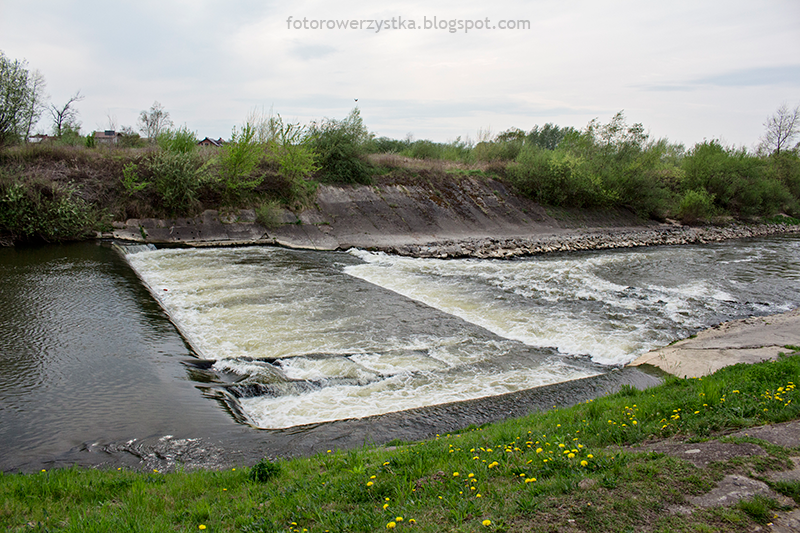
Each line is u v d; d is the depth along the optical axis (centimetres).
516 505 357
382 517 357
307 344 994
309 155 2667
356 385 824
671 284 1723
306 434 634
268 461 497
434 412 711
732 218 4106
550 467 422
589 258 2261
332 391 800
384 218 2789
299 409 737
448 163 3653
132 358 873
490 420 687
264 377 817
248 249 2147
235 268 1711
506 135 4575
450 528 335
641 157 3769
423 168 3328
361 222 2695
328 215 2656
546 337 1111
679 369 877
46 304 1139
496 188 3478
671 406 592
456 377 875
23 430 609
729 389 636
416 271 1814
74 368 813
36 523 371
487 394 809
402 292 1480
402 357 952
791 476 389
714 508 347
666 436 514
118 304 1179
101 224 2095
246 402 755
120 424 642
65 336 953
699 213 3841
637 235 3106
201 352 944
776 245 2966
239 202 2458
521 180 3531
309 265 1841
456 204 3155
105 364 838
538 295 1488
